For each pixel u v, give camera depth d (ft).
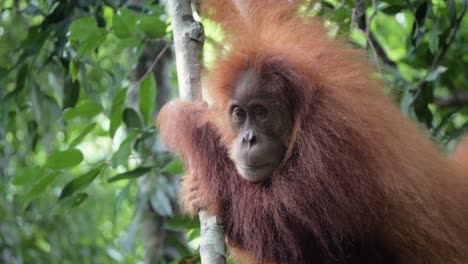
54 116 33.24
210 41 24.16
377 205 21.65
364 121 21.42
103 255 43.83
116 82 31.83
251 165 22.34
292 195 22.00
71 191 27.94
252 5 24.66
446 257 22.26
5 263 40.73
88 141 50.93
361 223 21.94
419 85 27.71
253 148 22.26
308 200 21.90
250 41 22.90
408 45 31.63
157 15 30.14
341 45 23.81
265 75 22.06
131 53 39.09
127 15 27.68
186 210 24.53
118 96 27.99
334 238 22.26
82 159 27.53
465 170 23.93
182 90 22.82
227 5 24.99
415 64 32.09
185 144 24.32
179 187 27.07
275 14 24.27
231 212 23.81
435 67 28.37
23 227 42.73
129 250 28.78
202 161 24.00
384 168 21.07
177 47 23.13
